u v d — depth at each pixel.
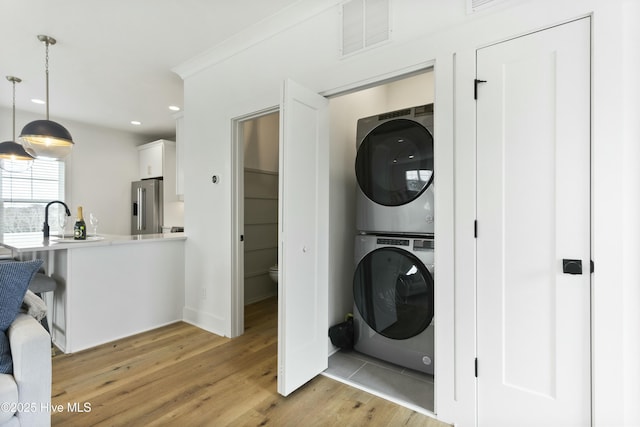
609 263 1.33
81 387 1.99
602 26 1.33
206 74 3.04
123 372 2.19
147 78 3.46
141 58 3.01
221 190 2.91
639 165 1.29
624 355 1.32
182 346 2.63
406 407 1.83
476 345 1.62
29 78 3.46
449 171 1.69
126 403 1.83
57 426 1.62
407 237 2.31
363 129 2.52
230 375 2.16
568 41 1.40
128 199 5.71
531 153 1.49
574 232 1.40
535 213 1.48
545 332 1.47
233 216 2.85
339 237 2.64
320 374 2.19
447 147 1.69
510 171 1.54
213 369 2.24
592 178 1.36
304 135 2.04
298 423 1.68
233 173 2.85
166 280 3.15
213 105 2.98
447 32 1.69
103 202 5.39
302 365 2.02
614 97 1.31
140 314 2.95
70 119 4.95
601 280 1.34
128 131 5.69
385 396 1.93
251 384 2.05
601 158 1.34
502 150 1.55
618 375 1.32
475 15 1.62
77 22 2.44
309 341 2.09
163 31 2.57
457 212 1.66
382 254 2.36
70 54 2.93
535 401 1.49
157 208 5.20
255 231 4.14
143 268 2.97
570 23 1.40
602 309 1.34
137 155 5.84
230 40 2.68
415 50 1.80
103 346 2.62
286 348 1.90
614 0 1.31
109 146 5.48
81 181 5.15
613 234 1.32
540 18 1.46
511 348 1.54
